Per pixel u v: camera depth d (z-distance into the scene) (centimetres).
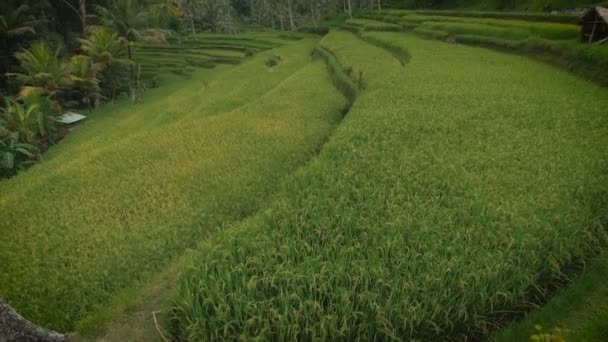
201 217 1063
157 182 1261
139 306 747
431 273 684
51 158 2127
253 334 618
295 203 938
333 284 688
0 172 1988
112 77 3581
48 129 2477
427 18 4031
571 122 1288
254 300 655
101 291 847
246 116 1823
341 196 935
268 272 710
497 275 684
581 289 677
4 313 628
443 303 647
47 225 1080
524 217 837
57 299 848
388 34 3838
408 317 620
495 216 837
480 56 2447
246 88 2597
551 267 720
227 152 1441
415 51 2706
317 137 1556
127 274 887
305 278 686
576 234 796
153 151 1495
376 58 2769
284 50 4475
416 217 855
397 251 745
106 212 1114
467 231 789
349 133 1311
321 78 2605
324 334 596
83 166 1424
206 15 7612
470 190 935
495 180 977
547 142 1158
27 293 854
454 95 1617
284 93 2200
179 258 921
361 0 7338
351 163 1118
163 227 1025
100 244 981
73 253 959
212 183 1224
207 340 624
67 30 3816
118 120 2744
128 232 1022
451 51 2667
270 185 1209
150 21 4138
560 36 2394
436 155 1131
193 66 4838
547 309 650
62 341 661
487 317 655
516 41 2577
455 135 1251
